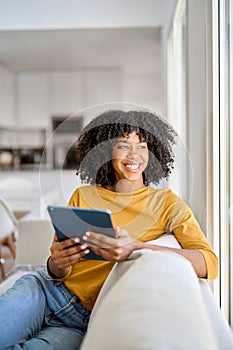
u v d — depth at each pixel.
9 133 7.39
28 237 2.64
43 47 5.36
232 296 1.75
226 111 1.73
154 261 0.99
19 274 2.18
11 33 4.54
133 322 0.68
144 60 6.31
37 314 1.43
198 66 1.98
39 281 1.51
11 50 5.54
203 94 1.84
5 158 7.34
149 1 4.27
